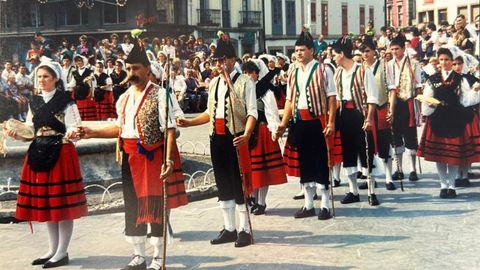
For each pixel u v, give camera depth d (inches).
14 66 917.8
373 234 296.5
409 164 490.3
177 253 275.9
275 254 269.7
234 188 285.3
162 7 1743.4
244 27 2007.9
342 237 293.1
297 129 331.0
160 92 246.8
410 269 245.8
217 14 1899.6
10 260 274.1
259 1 2073.1
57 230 269.1
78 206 262.2
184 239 297.9
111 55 917.2
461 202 358.6
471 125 368.8
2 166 404.2
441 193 373.1
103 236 307.0
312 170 328.8
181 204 252.8
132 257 273.1
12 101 849.5
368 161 358.0
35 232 319.9
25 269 262.1
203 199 389.4
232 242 290.2
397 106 427.8
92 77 767.7
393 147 411.5
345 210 347.9
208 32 1865.2
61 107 259.8
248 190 289.3
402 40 442.6
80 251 283.6
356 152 362.3
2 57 1307.8
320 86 324.5
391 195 384.2
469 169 433.4
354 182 366.0
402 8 2498.8
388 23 2596.0
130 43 1031.6
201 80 1064.2
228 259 265.0
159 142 246.4
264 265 255.3
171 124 245.0
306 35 330.0
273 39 2130.9
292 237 295.9
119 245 291.6
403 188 402.6
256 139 304.7
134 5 1648.6
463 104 366.3
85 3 1647.4
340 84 365.1
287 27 2183.8
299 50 330.0
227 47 287.6
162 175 239.1
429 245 276.5
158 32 1651.1
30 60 890.1
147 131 243.6
